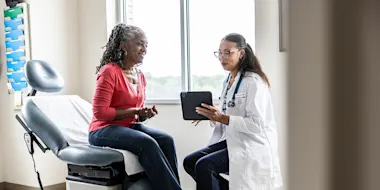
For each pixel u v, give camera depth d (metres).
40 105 2.69
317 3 0.27
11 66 3.56
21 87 3.46
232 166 2.14
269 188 2.17
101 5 3.60
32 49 3.45
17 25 3.48
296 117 0.29
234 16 3.04
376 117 0.26
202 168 2.24
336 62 0.27
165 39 3.39
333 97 0.27
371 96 0.26
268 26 2.50
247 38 2.98
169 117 3.24
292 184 0.29
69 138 2.56
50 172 3.53
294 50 0.28
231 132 2.19
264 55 2.50
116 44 2.49
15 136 3.56
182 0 3.24
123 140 2.25
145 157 2.20
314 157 0.28
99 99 2.33
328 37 0.27
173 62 3.36
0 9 3.65
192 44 3.26
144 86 2.64
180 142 3.18
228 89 2.42
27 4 3.45
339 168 0.27
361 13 0.26
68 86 3.70
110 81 2.35
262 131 2.18
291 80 0.29
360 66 0.27
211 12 3.15
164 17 3.39
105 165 2.20
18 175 3.60
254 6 2.67
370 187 0.26
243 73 2.31
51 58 3.58
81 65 3.77
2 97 3.66
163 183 2.19
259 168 2.14
